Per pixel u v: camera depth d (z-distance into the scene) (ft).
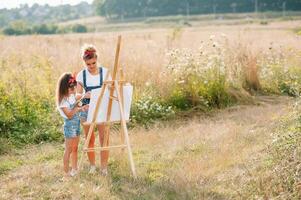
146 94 41.83
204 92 44.14
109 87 26.17
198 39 72.38
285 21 209.87
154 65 45.52
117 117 26.71
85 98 26.18
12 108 36.45
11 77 41.88
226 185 24.54
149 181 25.49
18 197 23.98
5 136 34.06
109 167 27.94
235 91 45.68
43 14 391.65
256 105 44.34
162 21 266.98
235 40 58.44
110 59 46.11
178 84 43.47
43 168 27.99
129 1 298.15
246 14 270.67
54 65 46.37
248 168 25.73
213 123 37.65
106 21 291.17
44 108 38.88
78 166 26.55
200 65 45.24
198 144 31.58
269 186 22.62
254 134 32.86
